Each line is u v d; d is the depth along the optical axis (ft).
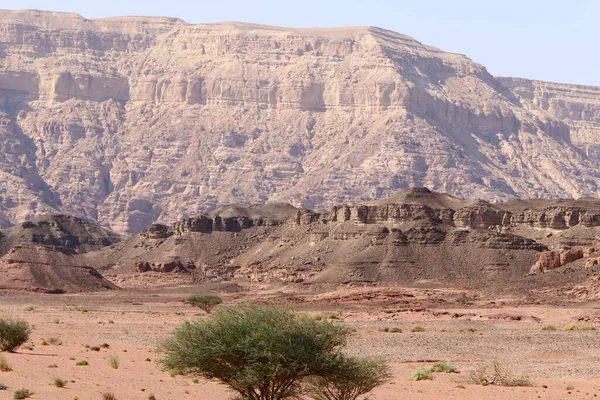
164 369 239.30
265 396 232.53
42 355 374.63
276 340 226.17
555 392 322.55
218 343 226.17
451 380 350.64
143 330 561.43
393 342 513.45
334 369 237.04
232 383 230.27
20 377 296.10
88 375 311.88
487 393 315.37
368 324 654.94
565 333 577.43
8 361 339.98
